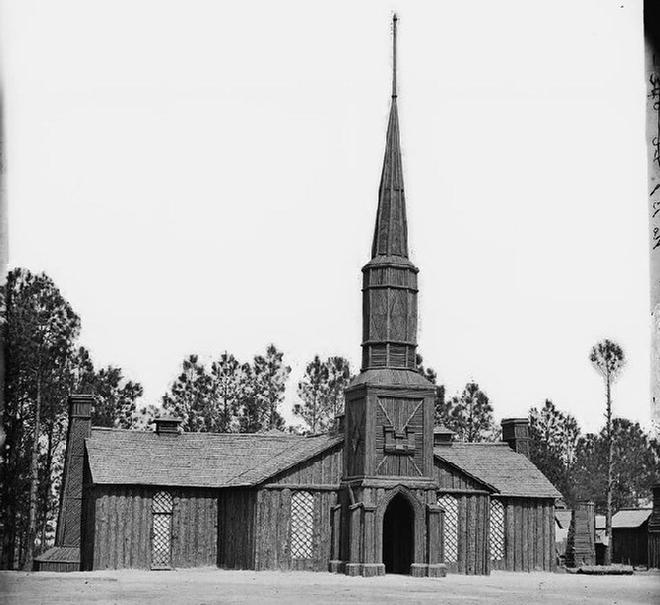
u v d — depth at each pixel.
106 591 37.81
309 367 112.88
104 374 91.69
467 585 47.31
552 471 123.00
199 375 109.50
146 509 57.66
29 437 80.00
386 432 53.56
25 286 78.38
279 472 55.25
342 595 37.56
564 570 66.38
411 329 55.22
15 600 32.41
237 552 56.78
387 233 55.88
